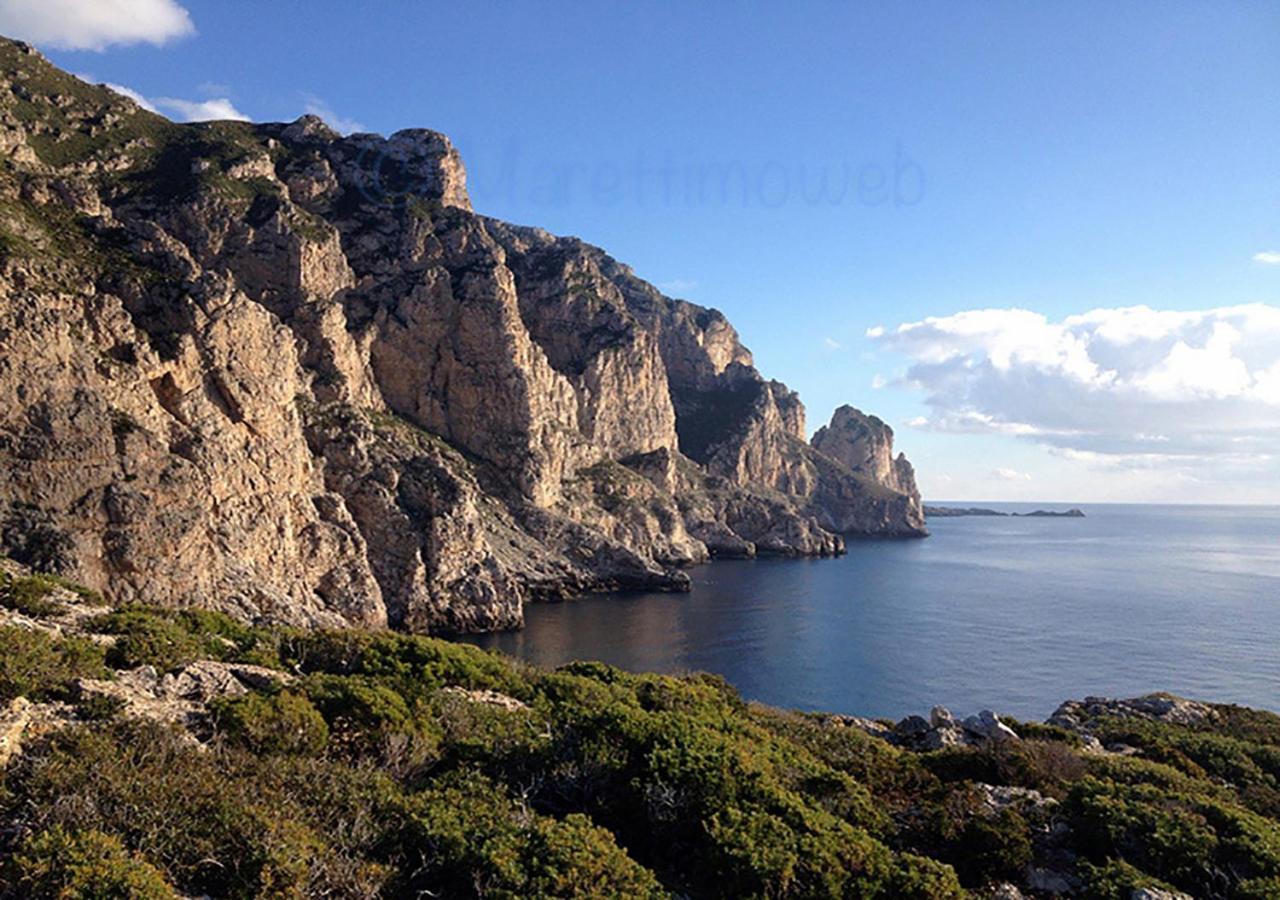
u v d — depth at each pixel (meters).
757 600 108.69
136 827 9.59
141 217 98.31
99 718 12.80
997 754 20.36
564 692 22.34
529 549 110.50
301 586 74.81
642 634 84.38
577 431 156.50
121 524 57.31
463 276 124.38
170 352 69.44
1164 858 14.03
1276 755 26.38
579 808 13.76
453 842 10.78
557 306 172.88
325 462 87.62
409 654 22.88
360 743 14.84
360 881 9.76
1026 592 119.31
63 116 105.50
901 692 62.62
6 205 70.56
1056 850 15.02
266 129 135.50
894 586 125.00
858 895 11.58
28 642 14.76
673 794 13.33
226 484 69.50
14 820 9.50
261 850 9.54
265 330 78.56
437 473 94.81
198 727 13.87
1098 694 61.78
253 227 103.38
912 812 16.05
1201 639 83.31
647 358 182.12
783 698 61.09
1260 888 12.63
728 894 11.43
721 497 183.38
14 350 55.91
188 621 25.95
